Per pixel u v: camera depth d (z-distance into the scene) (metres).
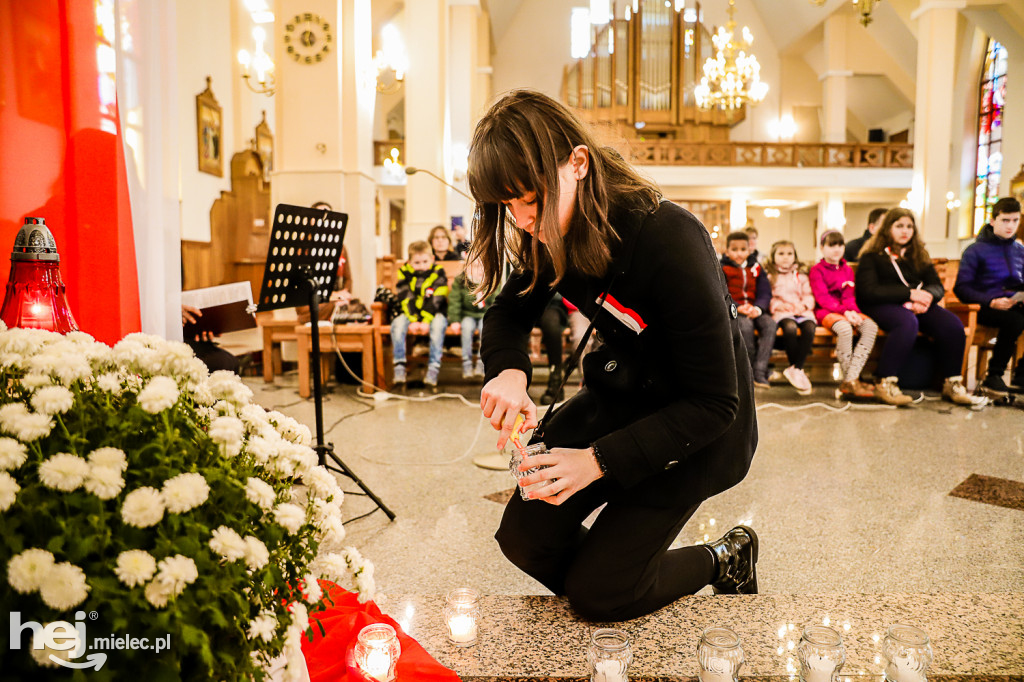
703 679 1.18
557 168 1.11
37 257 1.37
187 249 7.70
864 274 5.00
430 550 2.17
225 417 0.77
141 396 0.70
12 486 0.61
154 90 2.01
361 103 6.43
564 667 1.30
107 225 1.78
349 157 6.30
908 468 3.13
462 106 11.88
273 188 6.30
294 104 6.21
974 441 3.67
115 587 0.63
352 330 5.08
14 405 0.66
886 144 15.60
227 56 9.23
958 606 1.56
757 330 5.26
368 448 3.48
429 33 9.52
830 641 1.19
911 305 4.91
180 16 7.82
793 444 3.61
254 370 6.10
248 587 0.75
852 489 2.82
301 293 2.72
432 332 5.28
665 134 18.08
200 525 0.70
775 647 1.37
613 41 17.52
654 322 1.29
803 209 20.08
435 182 9.55
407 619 1.51
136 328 1.89
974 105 14.41
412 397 5.02
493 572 2.00
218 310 3.37
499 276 1.34
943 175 11.54
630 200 1.23
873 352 5.22
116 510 0.66
